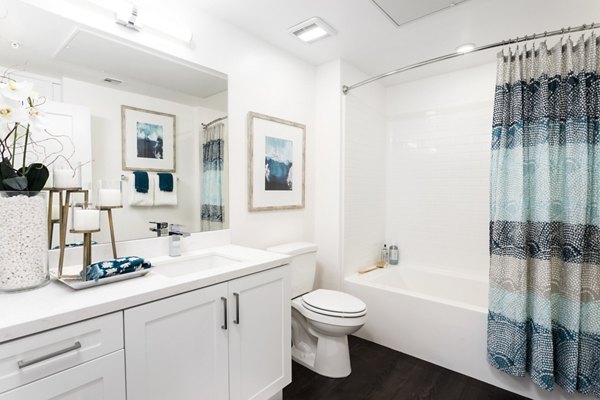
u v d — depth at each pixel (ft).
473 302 8.44
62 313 2.78
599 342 5.14
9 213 3.35
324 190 8.55
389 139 10.37
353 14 6.08
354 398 5.67
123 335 3.22
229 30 6.31
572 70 5.33
